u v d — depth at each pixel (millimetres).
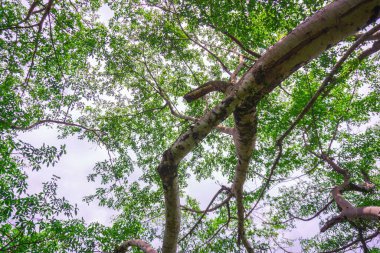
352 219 6730
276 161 5090
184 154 3291
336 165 8430
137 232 7535
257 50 9148
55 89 7816
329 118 8391
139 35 9094
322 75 6875
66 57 8289
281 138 4438
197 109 10766
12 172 5496
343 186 8000
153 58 10641
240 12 6414
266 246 8125
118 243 6586
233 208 9711
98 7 8852
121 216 9516
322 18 2516
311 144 7938
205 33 10188
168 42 9008
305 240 9250
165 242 4004
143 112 10094
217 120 3117
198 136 3193
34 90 8641
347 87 8805
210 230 9141
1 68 7539
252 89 2951
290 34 2658
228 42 9484
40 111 8703
